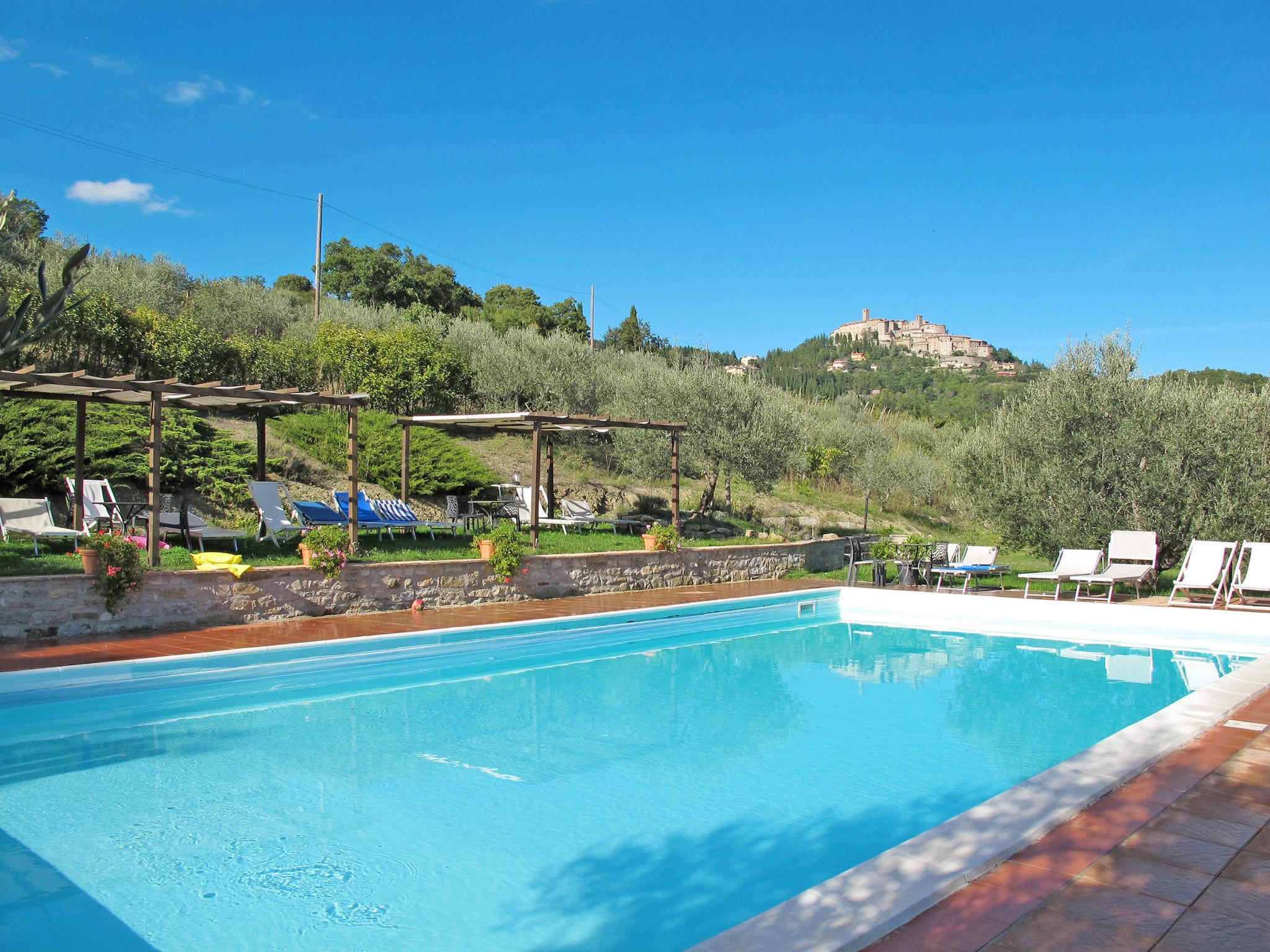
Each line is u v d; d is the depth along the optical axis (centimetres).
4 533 1052
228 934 355
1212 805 404
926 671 926
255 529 1349
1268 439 1229
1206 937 279
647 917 373
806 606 1349
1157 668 935
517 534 1247
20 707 663
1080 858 344
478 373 2255
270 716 713
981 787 548
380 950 343
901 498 2675
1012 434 1412
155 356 1623
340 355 1998
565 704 768
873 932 276
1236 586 1140
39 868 419
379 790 537
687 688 839
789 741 652
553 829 475
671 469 1944
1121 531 1241
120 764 581
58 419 1353
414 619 1014
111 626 852
